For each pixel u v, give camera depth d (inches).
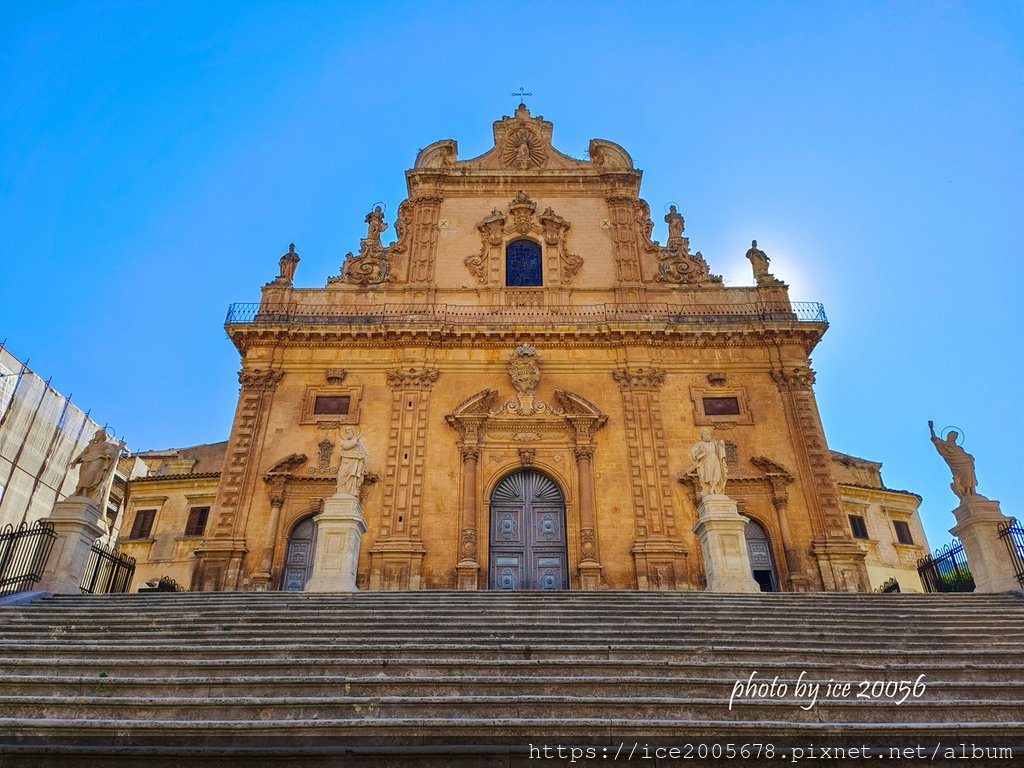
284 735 269.3
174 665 329.7
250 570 837.8
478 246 1103.0
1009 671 328.5
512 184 1156.5
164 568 1243.8
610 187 1149.1
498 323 992.2
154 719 281.1
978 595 545.3
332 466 905.5
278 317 1019.3
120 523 1449.3
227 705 285.7
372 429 936.3
